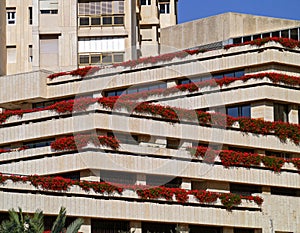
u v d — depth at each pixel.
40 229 42.28
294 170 72.94
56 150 67.19
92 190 62.41
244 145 71.94
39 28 83.62
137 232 64.56
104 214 62.72
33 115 71.12
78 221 44.38
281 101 75.31
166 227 66.50
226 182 70.06
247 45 76.38
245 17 81.69
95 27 84.00
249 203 69.25
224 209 68.00
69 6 84.06
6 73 85.31
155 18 92.25
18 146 72.00
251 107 75.31
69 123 69.00
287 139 74.06
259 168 71.38
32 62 83.56
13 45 85.81
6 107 78.75
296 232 70.81
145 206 64.69
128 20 83.94
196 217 66.62
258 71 76.31
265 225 69.50
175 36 84.75
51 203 60.00
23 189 58.66
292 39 76.81
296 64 76.56
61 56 83.31
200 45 82.69
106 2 84.19
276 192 72.88
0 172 62.91
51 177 60.75
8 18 86.31
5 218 57.84
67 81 76.69
